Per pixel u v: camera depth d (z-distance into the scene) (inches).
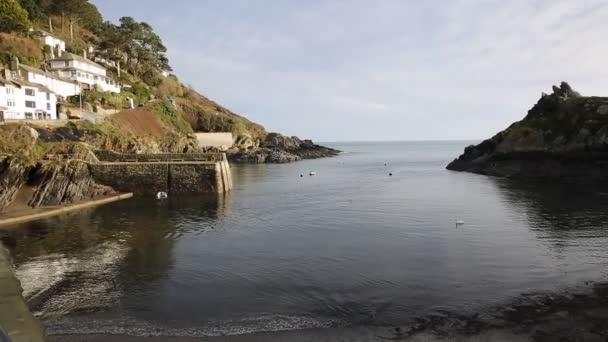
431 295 716.0
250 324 624.4
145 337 586.6
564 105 2605.8
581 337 559.8
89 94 3223.4
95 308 685.3
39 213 1438.2
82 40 4429.1
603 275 796.0
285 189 2174.0
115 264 911.7
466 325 604.1
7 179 1476.4
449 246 1018.1
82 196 1728.6
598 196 1667.1
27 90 2429.9
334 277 812.6
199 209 1571.1
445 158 5531.5
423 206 1589.6
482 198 1756.9
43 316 655.1
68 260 940.0
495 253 952.9
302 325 618.8
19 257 963.3
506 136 2827.3
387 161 4793.3
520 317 624.1
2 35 3134.8
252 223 1321.4
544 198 1684.3
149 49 5196.9
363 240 1087.0
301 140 6461.6
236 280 805.9
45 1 4229.8
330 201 1755.7
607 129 2165.4
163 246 1053.2
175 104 4682.6
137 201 1739.7
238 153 4559.5
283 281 796.6
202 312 667.4
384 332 591.8
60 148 1841.8
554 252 951.0
